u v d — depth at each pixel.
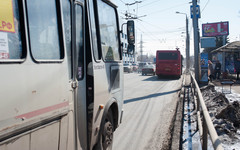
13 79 1.88
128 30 5.02
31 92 2.06
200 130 4.30
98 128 3.59
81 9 3.27
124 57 52.09
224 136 4.81
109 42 4.36
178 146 4.68
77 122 2.96
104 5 4.20
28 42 2.08
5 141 1.80
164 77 25.62
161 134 5.62
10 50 1.90
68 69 2.79
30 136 2.06
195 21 16.70
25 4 2.09
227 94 10.78
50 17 2.46
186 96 11.33
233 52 21.33
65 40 2.70
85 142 3.21
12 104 1.85
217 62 19.89
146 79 23.52
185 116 7.17
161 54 23.70
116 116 4.57
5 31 1.87
